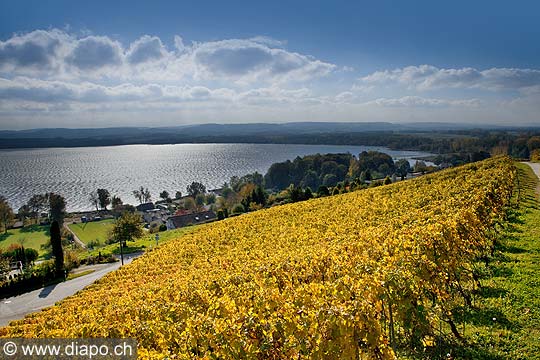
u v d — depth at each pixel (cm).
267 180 13688
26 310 3012
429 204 2256
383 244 1180
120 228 5328
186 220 8275
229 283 1188
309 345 582
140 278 2400
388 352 605
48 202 10281
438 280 845
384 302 696
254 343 619
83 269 4381
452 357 720
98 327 1040
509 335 759
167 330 835
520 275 1041
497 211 1523
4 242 7631
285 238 2317
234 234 3022
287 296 840
